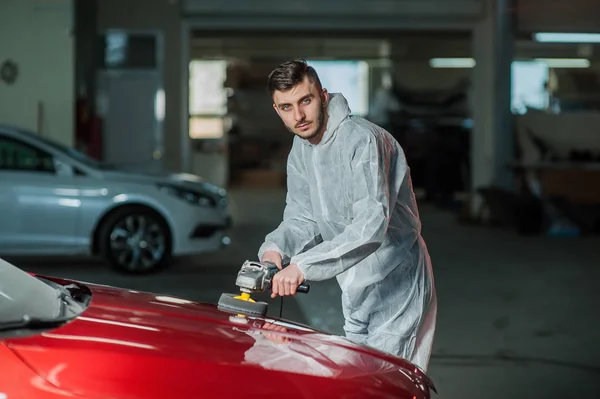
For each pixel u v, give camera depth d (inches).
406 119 1013.2
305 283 154.2
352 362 131.9
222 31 766.5
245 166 1204.5
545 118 754.2
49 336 117.5
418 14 728.3
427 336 179.8
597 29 741.3
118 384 110.4
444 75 1104.8
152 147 727.1
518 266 501.4
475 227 703.7
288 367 122.4
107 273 459.5
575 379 273.0
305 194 173.9
